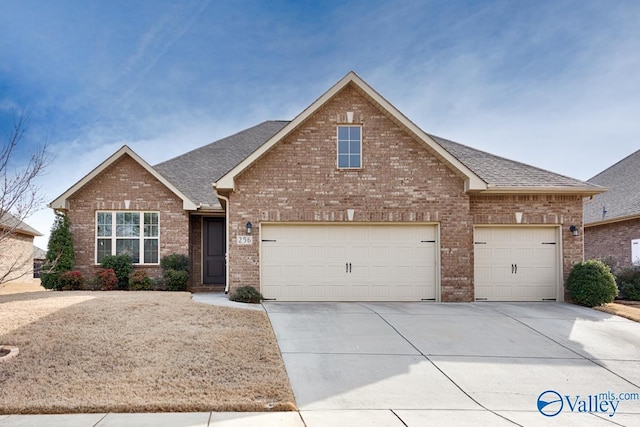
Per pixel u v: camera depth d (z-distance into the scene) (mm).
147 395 5668
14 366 6430
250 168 12875
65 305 10109
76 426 4840
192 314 9719
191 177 17625
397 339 8727
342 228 13109
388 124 13133
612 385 6785
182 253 15781
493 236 13578
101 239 15766
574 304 12844
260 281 12789
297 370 6980
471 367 7352
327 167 12969
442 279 12930
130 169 15859
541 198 13461
